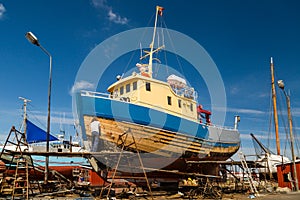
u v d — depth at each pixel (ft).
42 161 91.71
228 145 94.17
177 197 59.47
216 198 59.11
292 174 82.79
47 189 63.26
